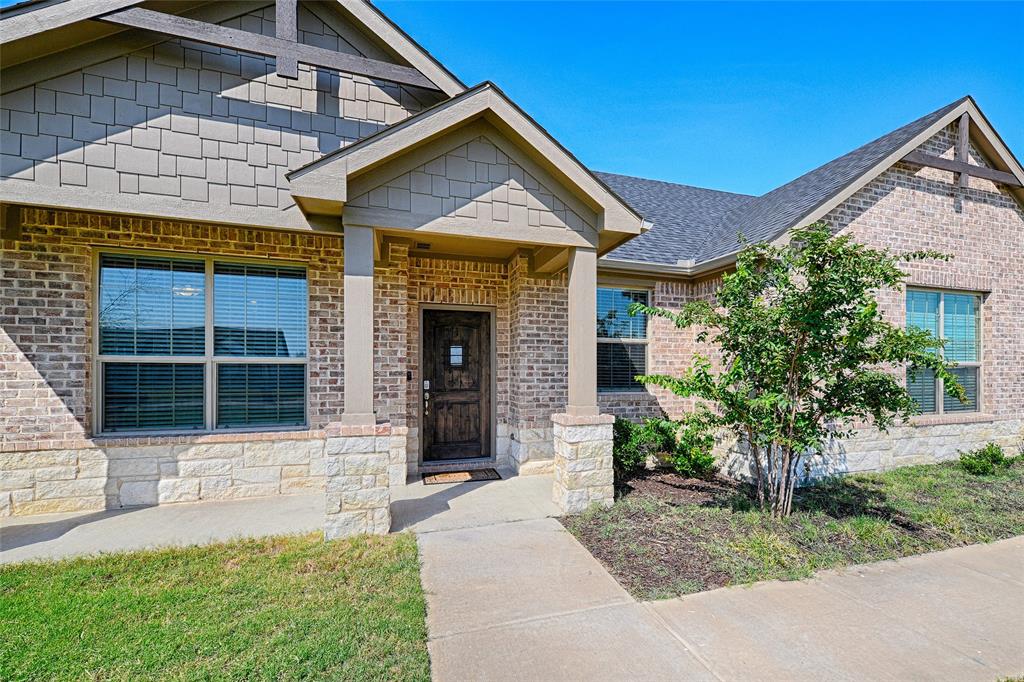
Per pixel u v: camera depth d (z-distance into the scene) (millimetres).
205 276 5406
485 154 4621
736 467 6297
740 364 4664
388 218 4297
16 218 4609
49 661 2381
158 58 4270
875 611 3051
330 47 5188
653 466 6969
